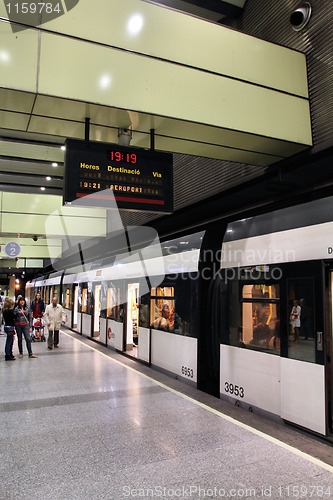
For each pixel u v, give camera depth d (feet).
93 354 31.48
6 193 41.14
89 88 12.00
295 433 13.99
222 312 18.99
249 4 19.24
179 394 18.95
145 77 12.89
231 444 12.82
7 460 11.68
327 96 15.02
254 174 18.85
